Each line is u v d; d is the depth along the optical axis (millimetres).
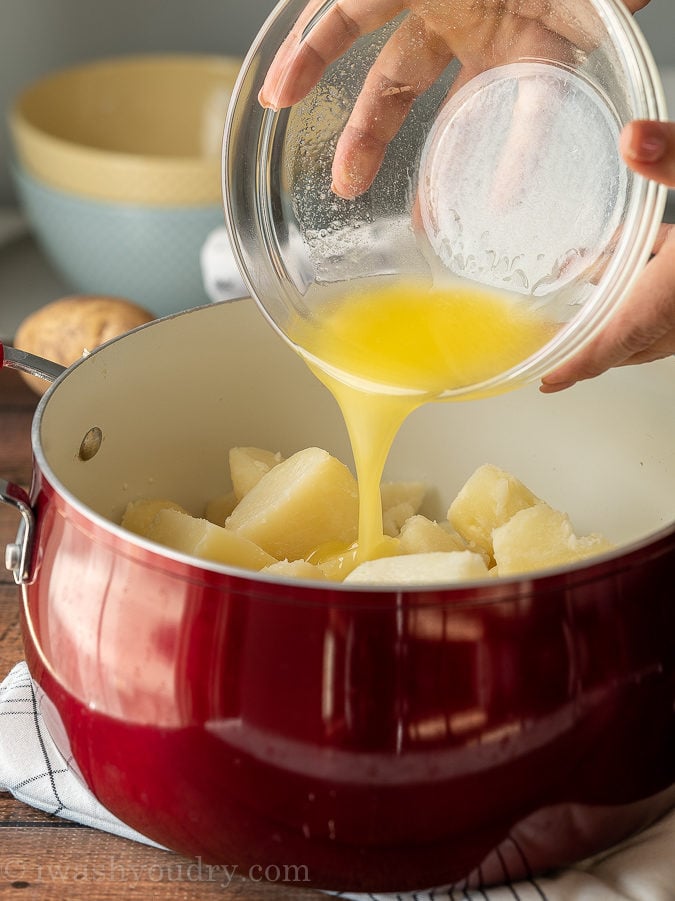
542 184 771
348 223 884
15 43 1926
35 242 1897
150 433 986
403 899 728
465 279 835
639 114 697
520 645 622
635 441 977
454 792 641
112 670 668
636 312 787
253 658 624
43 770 806
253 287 913
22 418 1336
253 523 925
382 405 865
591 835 701
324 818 648
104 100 1806
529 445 1053
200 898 735
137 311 1320
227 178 907
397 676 613
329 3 847
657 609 665
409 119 847
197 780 659
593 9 723
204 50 1954
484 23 790
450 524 1030
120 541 657
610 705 655
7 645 971
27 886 741
